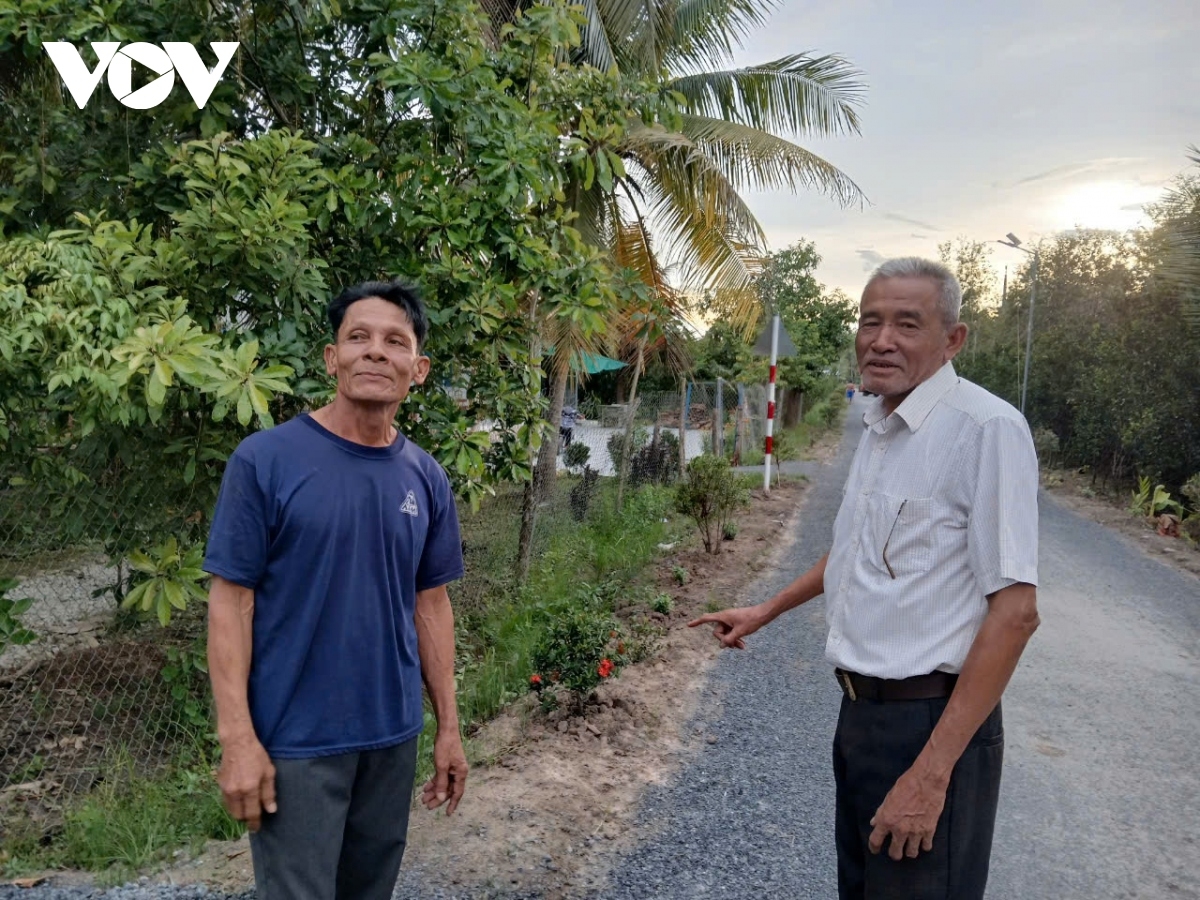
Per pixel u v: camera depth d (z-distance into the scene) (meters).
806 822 3.49
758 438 20.48
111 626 4.60
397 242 4.32
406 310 2.06
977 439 1.85
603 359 13.45
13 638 3.58
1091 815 3.65
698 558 8.26
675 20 8.84
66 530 3.77
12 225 4.00
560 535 8.26
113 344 3.05
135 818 3.26
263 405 3.07
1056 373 18.75
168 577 3.39
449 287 4.32
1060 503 13.96
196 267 3.68
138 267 3.33
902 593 1.92
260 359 3.68
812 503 12.41
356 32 4.50
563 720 4.35
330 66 4.54
